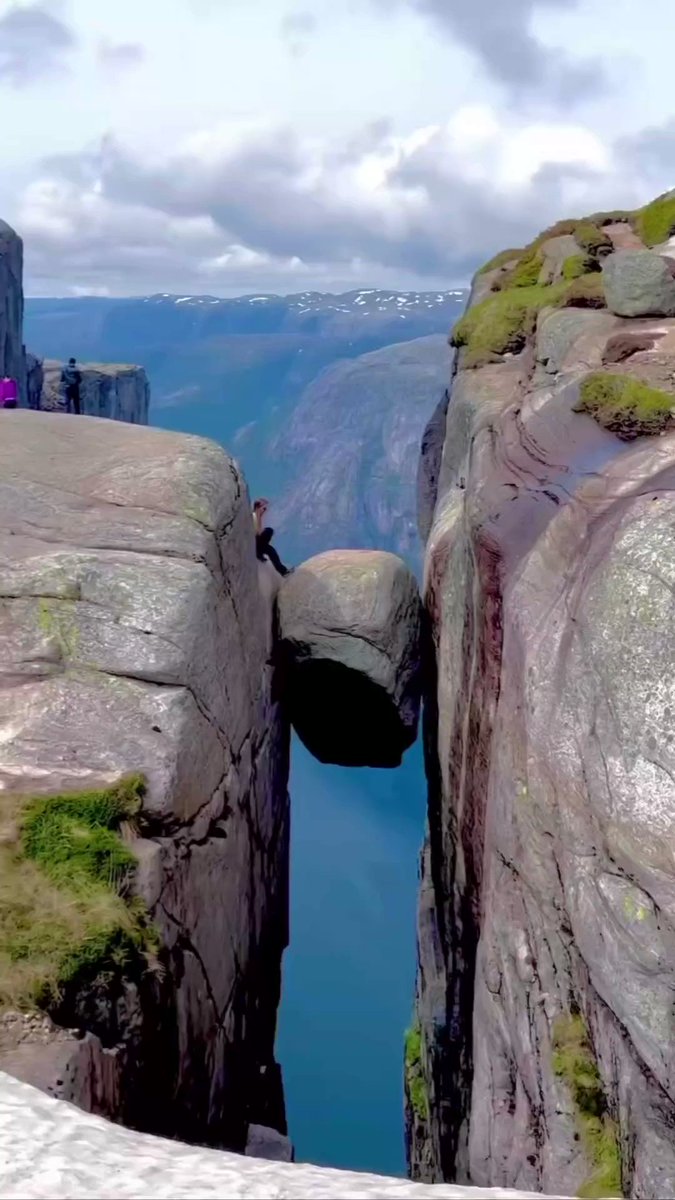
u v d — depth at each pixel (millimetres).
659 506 9555
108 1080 7781
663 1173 6273
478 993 10898
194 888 11281
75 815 9453
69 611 11734
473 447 14789
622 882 7605
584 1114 7547
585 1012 7922
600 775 8242
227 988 13008
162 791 10492
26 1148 4250
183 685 11547
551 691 9328
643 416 11328
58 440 15266
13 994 7473
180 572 12375
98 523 12969
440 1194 4141
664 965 6973
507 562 11367
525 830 9328
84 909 8359
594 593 9203
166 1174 4152
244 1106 15047
